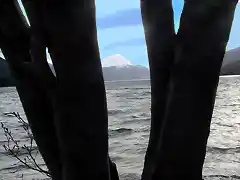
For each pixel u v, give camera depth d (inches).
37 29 52.1
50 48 51.5
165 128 53.8
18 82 60.3
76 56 50.3
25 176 275.3
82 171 53.0
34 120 61.2
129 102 1466.5
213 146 402.9
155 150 57.4
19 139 497.7
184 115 52.2
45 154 62.9
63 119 52.1
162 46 60.7
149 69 64.1
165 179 54.0
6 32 58.8
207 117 52.7
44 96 60.2
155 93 61.7
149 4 61.2
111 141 491.5
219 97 1689.2
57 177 62.8
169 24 60.6
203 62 51.4
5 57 60.8
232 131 554.9
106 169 54.6
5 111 1182.3
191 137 52.4
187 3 52.0
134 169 306.8
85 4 49.9
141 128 622.5
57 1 48.5
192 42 51.4
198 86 51.7
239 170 281.1
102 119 53.2
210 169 290.8
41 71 55.1
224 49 52.8
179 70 52.5
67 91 51.3
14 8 59.6
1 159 346.6
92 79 51.6
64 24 49.0
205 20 50.6
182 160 53.1
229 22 52.1
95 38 52.1
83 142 52.3
